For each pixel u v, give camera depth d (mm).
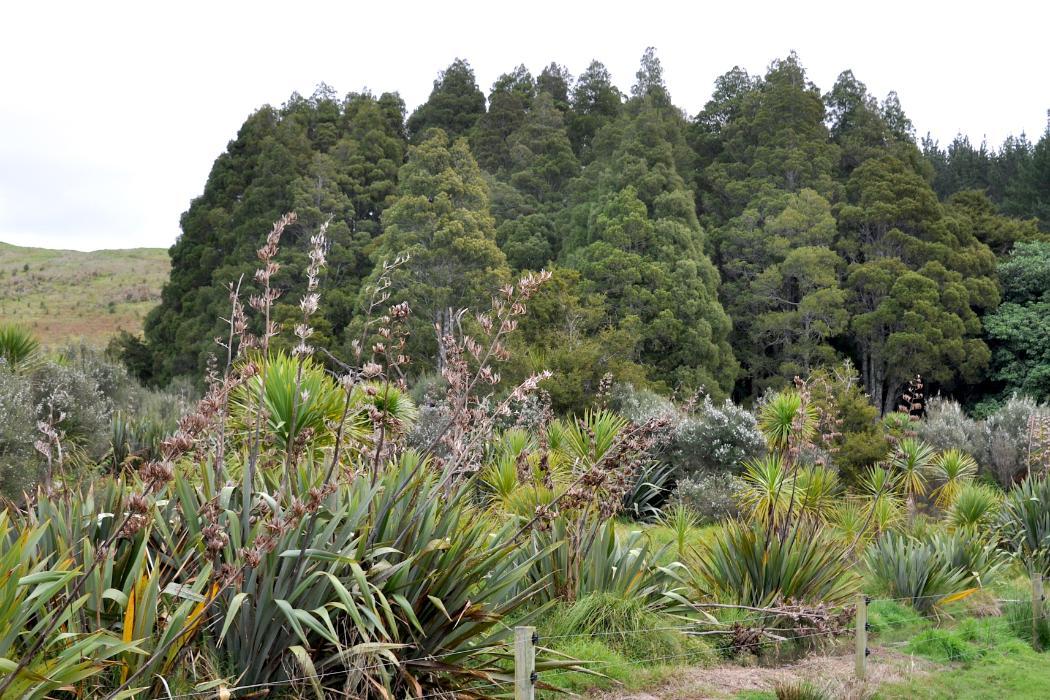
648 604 8758
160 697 4664
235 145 68812
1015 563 13945
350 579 5535
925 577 11164
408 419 12750
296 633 5195
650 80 79500
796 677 7793
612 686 7172
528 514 9961
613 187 55875
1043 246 57062
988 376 51469
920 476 16641
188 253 62219
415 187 50469
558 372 24672
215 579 5039
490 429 7266
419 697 5379
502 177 73375
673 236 51156
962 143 109188
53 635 4598
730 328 50344
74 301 97625
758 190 64750
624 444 8164
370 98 86500
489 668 6258
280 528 4730
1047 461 17812
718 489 18172
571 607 7926
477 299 44625
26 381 13094
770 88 74125
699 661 8109
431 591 5883
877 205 57031
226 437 8203
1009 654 9312
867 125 74812
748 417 20469
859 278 54094
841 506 15484
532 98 92625
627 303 47719
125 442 15852
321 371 9984
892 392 53094
